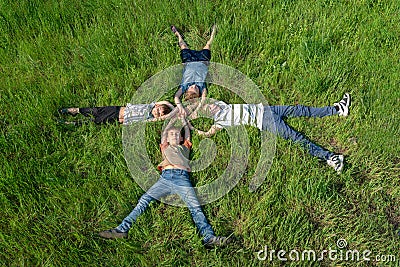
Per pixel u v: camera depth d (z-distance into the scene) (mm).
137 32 5328
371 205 3951
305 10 5461
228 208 3877
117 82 4898
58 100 4637
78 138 4383
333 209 3875
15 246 3617
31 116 4461
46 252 3602
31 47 5168
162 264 3533
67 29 5434
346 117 4551
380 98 4609
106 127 4445
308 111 4559
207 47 5188
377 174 4129
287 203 3895
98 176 4059
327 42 5113
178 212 3850
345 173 4082
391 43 5152
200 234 3713
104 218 3820
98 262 3564
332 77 4801
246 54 5184
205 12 5488
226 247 3641
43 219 3826
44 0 5613
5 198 3844
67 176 4062
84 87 4895
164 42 5242
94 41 5195
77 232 3705
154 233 3746
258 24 5328
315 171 4066
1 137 4273
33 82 4871
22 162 4102
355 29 5336
